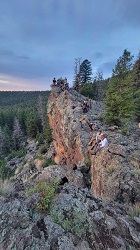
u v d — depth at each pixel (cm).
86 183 930
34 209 389
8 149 5831
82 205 424
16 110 9994
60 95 2589
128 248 336
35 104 12031
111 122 1496
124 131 1354
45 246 306
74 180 798
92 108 2191
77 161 1409
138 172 723
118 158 854
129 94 1445
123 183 694
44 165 2852
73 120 1780
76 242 328
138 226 407
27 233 320
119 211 455
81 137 1434
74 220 371
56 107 2506
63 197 443
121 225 391
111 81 1516
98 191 796
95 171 909
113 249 328
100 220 391
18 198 439
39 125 6919
